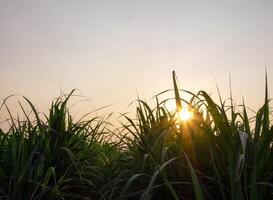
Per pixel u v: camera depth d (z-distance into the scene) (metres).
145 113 3.06
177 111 2.58
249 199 2.08
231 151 2.15
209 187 2.32
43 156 2.68
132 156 3.11
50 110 3.25
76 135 3.35
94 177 3.21
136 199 2.68
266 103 2.24
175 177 2.52
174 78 2.60
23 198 2.55
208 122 2.79
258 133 2.24
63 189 3.03
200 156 2.50
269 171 2.28
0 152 2.80
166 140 2.72
